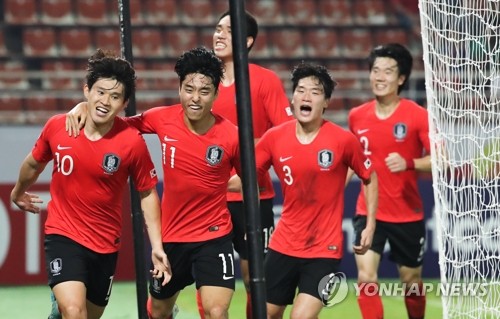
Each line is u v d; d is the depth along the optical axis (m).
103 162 18.62
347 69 56.25
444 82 22.42
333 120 49.62
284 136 21.08
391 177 26.72
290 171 20.92
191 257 20.33
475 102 23.34
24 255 38.38
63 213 19.14
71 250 18.95
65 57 54.75
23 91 49.41
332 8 58.88
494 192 23.83
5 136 38.19
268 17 58.09
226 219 20.50
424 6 20.91
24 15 55.69
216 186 20.08
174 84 54.25
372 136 26.97
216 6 58.16
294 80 20.78
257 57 55.66
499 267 23.41
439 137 21.34
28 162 19.58
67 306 18.34
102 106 17.94
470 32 22.95
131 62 21.08
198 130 19.75
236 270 39.62
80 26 56.00
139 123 20.14
